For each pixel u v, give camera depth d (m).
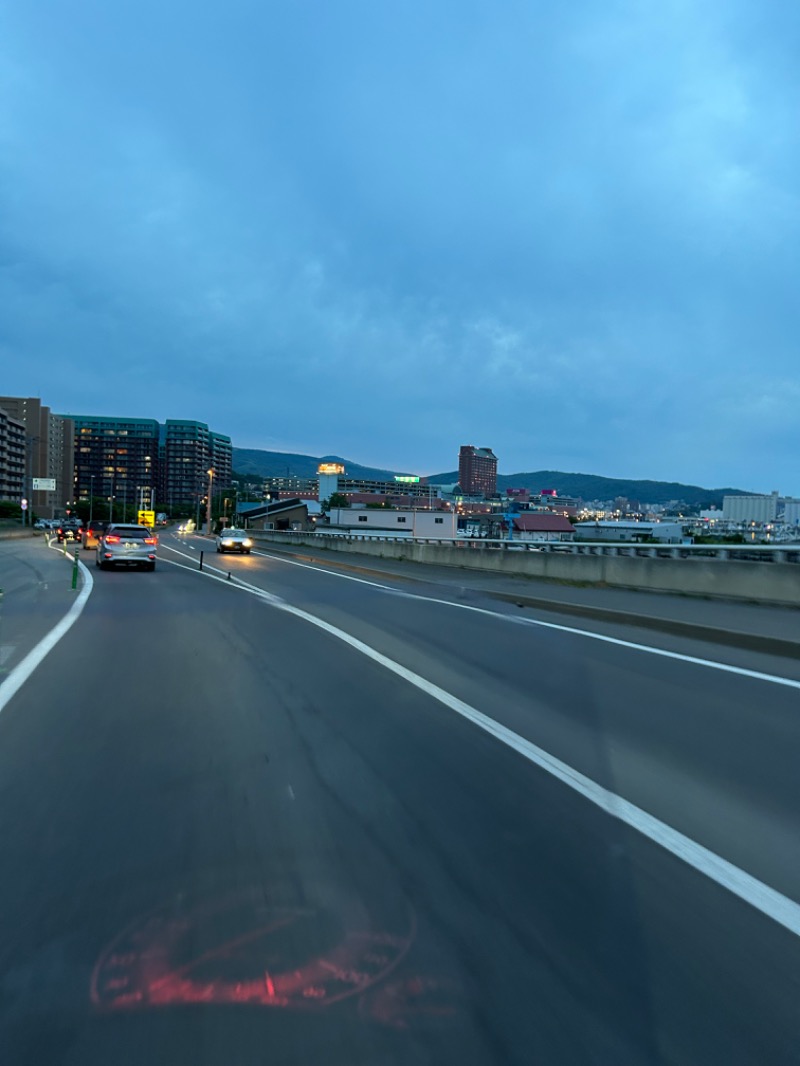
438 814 4.75
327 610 15.72
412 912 3.55
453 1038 2.70
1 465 150.62
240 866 4.02
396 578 25.36
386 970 3.10
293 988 2.98
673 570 17.67
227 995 2.94
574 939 3.33
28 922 3.45
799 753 6.02
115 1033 2.72
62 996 2.93
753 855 4.20
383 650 10.79
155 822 4.61
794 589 14.57
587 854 4.19
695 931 3.40
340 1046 2.66
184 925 3.43
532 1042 2.69
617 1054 2.63
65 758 5.83
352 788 5.20
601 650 10.90
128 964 3.13
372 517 85.69
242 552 43.47
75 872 3.94
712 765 5.72
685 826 4.58
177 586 21.05
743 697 7.94
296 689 8.26
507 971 3.09
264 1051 2.64
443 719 7.03
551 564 22.67
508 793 5.12
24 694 7.92
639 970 3.11
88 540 46.78
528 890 3.77
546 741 6.34
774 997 2.94
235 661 9.86
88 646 10.93
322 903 3.63
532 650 10.88
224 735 6.47
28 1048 2.65
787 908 3.62
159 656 10.18
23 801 4.94
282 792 5.12
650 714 7.23
